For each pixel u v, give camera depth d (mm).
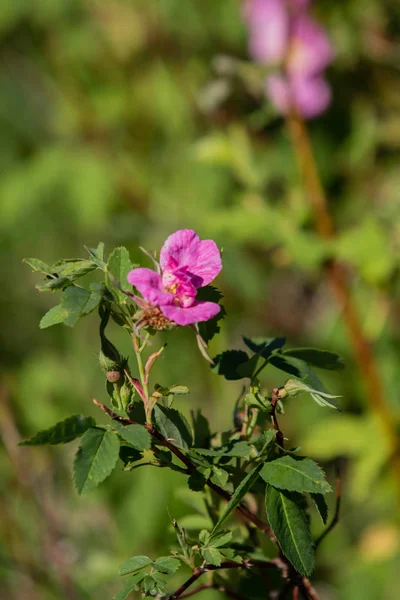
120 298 866
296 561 854
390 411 1384
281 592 927
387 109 1712
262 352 915
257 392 892
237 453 872
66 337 1738
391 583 1366
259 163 1617
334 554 1460
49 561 1335
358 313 1482
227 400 1506
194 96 1697
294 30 1400
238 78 1472
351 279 1511
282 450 875
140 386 876
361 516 1511
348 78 1701
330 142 1697
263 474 862
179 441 882
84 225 1725
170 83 1729
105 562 1146
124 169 1738
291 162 1644
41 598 1312
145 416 879
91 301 854
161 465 879
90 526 1374
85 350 1712
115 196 1729
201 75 1739
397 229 1336
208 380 1550
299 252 1265
